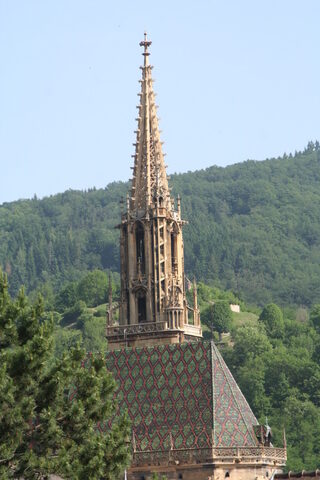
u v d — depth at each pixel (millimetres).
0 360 152125
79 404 154000
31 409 150500
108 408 157500
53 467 149625
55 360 159125
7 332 155625
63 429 154750
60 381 154250
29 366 152500
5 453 146875
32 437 152375
